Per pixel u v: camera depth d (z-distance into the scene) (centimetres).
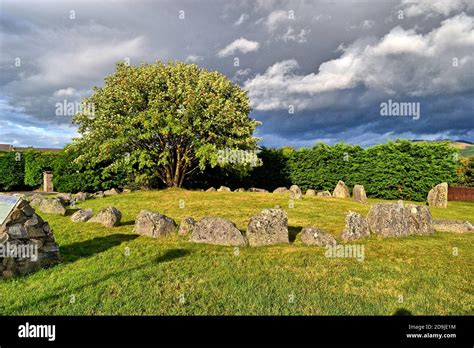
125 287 725
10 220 823
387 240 1120
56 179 2820
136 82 2448
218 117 2397
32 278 794
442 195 2388
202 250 993
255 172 3278
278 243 1077
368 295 707
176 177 2664
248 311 631
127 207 1822
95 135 2412
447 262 920
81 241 1099
